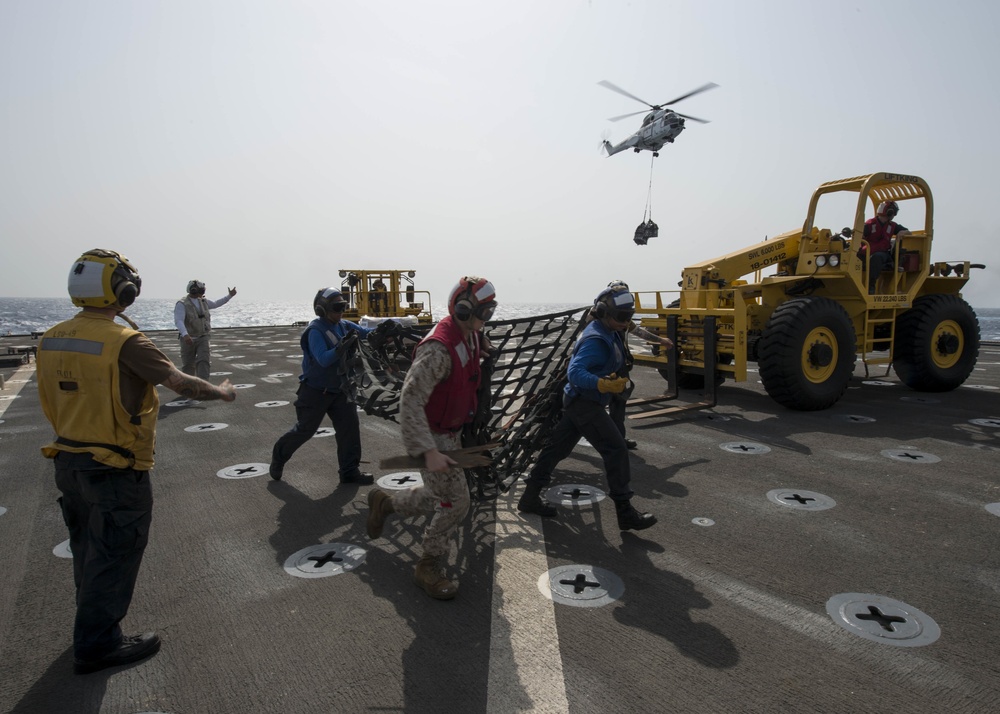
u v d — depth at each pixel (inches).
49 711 92.9
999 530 156.8
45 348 99.3
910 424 274.7
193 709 93.2
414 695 95.7
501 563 142.6
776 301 333.4
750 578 133.0
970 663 101.6
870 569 136.3
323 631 114.4
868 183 304.2
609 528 162.6
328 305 184.2
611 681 98.2
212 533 161.6
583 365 151.3
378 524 138.4
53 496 193.8
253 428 285.6
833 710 90.4
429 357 113.8
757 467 213.0
